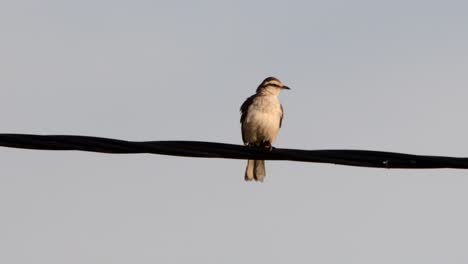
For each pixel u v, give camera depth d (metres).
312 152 13.72
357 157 13.66
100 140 13.23
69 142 13.12
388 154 13.57
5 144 12.98
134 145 13.30
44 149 13.12
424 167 13.55
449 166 13.45
